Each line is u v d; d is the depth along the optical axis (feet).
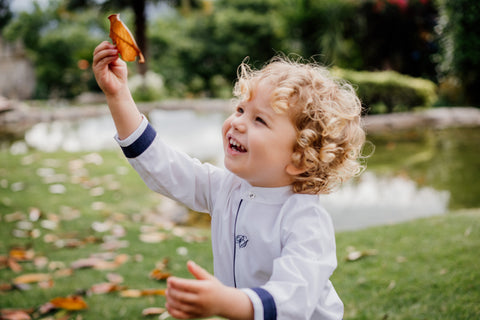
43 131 31.71
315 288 2.94
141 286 7.64
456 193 14.82
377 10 48.21
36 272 8.23
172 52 77.30
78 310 6.79
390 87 35.63
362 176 17.40
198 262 8.68
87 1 49.37
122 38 3.49
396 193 14.97
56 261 8.71
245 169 3.39
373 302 6.68
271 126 3.28
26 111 39.24
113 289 7.43
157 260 8.78
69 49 73.26
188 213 12.67
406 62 52.42
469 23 32.71
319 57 49.88
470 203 13.66
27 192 13.60
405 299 6.68
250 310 2.65
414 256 8.06
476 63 33.47
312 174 3.50
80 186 14.44
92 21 79.92
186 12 52.70
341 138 3.58
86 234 10.31
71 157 18.89
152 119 38.06
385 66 52.16
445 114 34.65
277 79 3.38
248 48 75.31
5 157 18.74
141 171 3.82
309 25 50.49
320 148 3.40
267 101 3.30
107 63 3.57
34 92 71.72
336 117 3.41
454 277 7.08
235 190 3.84
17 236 10.09
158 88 51.75
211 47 75.31
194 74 76.95
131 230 10.55
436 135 28.22
